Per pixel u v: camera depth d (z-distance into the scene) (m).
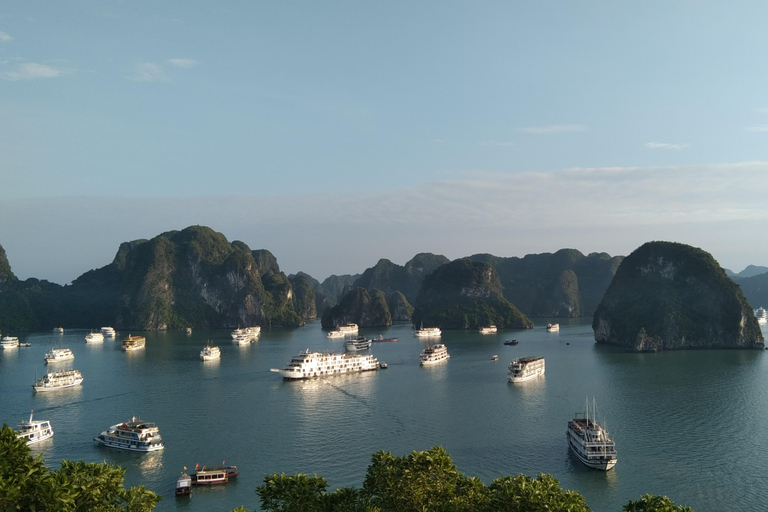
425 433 138.00
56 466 119.06
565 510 66.88
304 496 74.31
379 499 77.31
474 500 74.75
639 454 121.81
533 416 152.50
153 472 115.25
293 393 187.88
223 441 133.75
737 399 170.88
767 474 110.50
